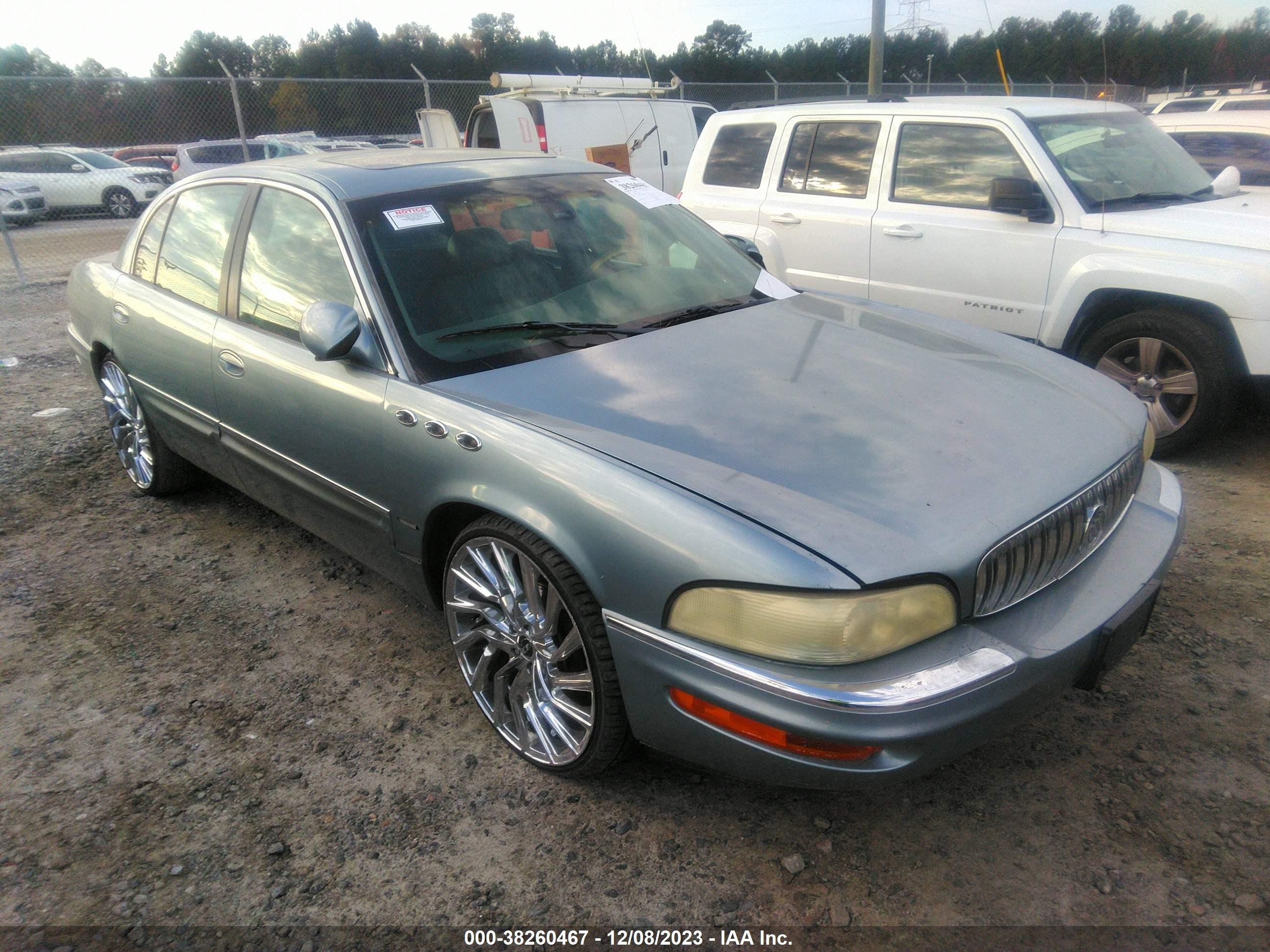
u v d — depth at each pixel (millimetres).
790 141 5711
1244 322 4031
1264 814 2252
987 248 4773
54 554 3846
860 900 2068
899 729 1777
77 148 16516
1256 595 3223
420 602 3389
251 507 4285
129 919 2074
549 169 3426
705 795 2408
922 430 2279
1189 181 5074
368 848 2264
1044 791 2369
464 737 2670
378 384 2625
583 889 2129
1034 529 2037
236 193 3381
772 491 2006
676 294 3100
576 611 2184
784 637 1824
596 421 2311
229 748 2639
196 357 3350
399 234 2852
